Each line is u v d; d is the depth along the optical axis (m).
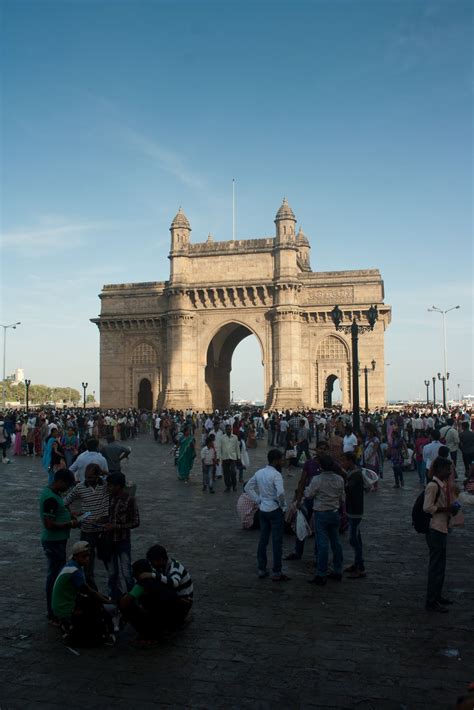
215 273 79.50
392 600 12.17
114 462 18.84
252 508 18.34
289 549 16.50
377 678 8.87
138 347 84.31
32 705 8.15
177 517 20.56
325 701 8.24
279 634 10.46
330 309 76.94
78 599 10.07
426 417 46.69
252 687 8.62
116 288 86.00
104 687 8.64
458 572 14.08
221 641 10.19
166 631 10.30
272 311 76.50
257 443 53.22
